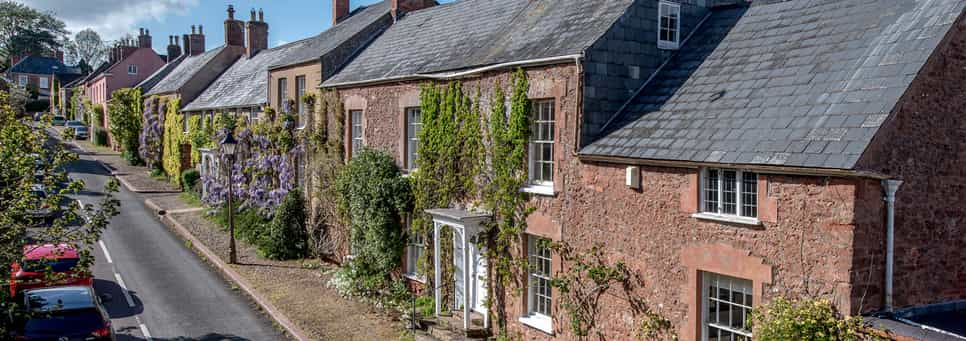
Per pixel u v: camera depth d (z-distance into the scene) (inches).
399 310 708.0
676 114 499.8
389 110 786.8
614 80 549.6
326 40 1080.8
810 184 390.3
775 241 407.2
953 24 406.0
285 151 1018.7
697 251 450.6
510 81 599.8
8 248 475.2
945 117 412.2
